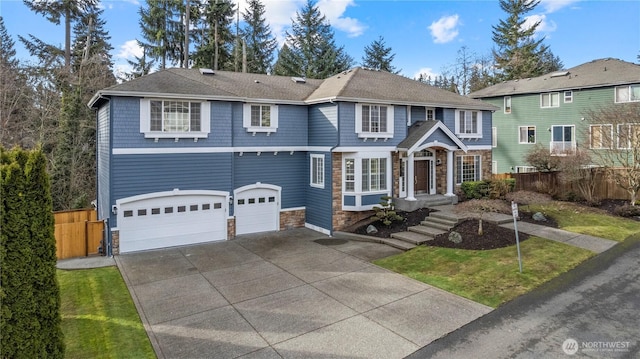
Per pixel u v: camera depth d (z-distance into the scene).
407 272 11.70
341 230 17.41
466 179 22.02
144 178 14.83
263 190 18.08
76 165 24.42
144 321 8.73
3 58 26.66
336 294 10.15
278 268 12.52
